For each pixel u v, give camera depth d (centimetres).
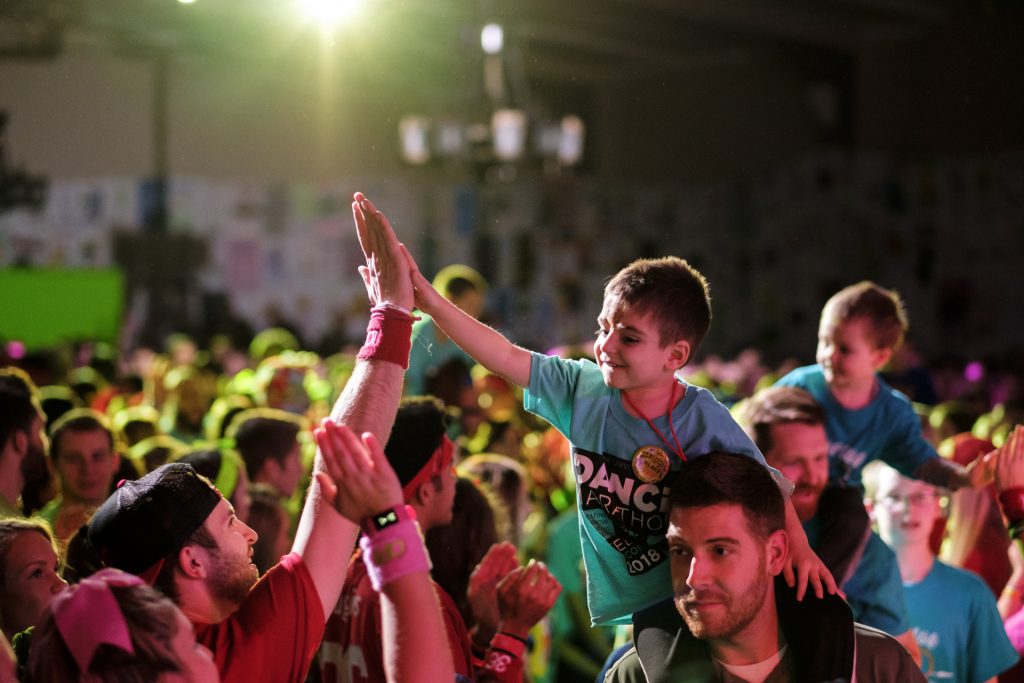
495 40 1526
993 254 1722
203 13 1528
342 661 242
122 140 1672
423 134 1200
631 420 234
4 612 233
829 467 349
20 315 1305
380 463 180
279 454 422
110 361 969
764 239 2009
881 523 338
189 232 1764
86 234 1648
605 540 241
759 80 2009
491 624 271
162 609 164
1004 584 390
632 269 235
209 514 196
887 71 1847
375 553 179
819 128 1933
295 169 1867
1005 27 1697
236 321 1734
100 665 159
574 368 245
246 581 199
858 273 1883
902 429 343
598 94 2158
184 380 667
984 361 1234
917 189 1809
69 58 1581
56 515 367
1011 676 339
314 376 777
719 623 209
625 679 237
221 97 1795
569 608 471
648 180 2122
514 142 1169
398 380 206
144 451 429
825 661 216
